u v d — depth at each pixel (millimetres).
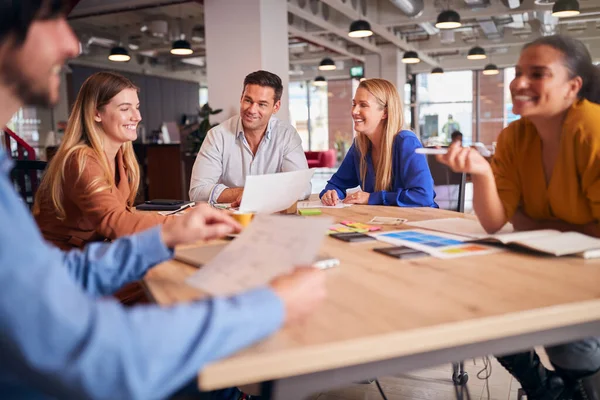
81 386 523
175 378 568
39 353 518
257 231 973
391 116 2377
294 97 18422
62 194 1607
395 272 1006
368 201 2240
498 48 14641
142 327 559
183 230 961
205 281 876
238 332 610
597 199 1183
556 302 806
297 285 700
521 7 8734
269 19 6844
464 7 9102
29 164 2406
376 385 2211
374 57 14023
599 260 1066
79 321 531
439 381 2238
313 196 2691
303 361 646
